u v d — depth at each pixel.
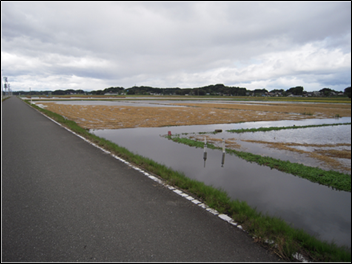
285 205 5.44
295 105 66.62
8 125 17.28
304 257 3.14
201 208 4.50
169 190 5.39
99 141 11.23
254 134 17.00
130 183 5.78
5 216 3.99
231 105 59.59
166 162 8.91
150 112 35.31
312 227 4.52
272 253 3.17
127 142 12.98
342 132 18.39
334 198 5.94
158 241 3.35
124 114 31.61
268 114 36.31
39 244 3.23
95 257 2.98
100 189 5.33
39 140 11.60
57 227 3.67
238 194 5.97
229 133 17.33
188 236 3.50
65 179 5.98
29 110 33.53
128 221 3.90
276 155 10.77
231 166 8.56
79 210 4.26
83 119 24.88
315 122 26.61
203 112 37.09
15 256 2.97
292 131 18.77
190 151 10.98
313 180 7.26
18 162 7.56
